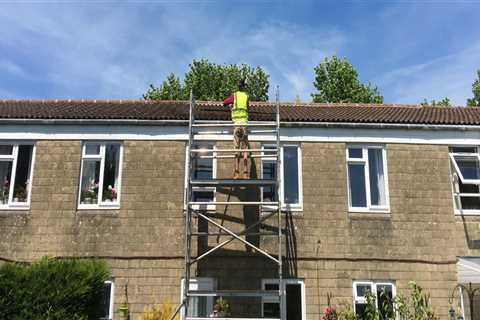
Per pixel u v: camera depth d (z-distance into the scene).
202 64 35.00
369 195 14.11
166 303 13.09
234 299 13.23
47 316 10.16
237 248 13.48
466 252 13.78
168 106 16.69
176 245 13.55
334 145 14.35
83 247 13.52
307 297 13.27
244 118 13.41
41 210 13.77
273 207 13.75
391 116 15.25
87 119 14.22
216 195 13.72
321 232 13.70
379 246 13.70
